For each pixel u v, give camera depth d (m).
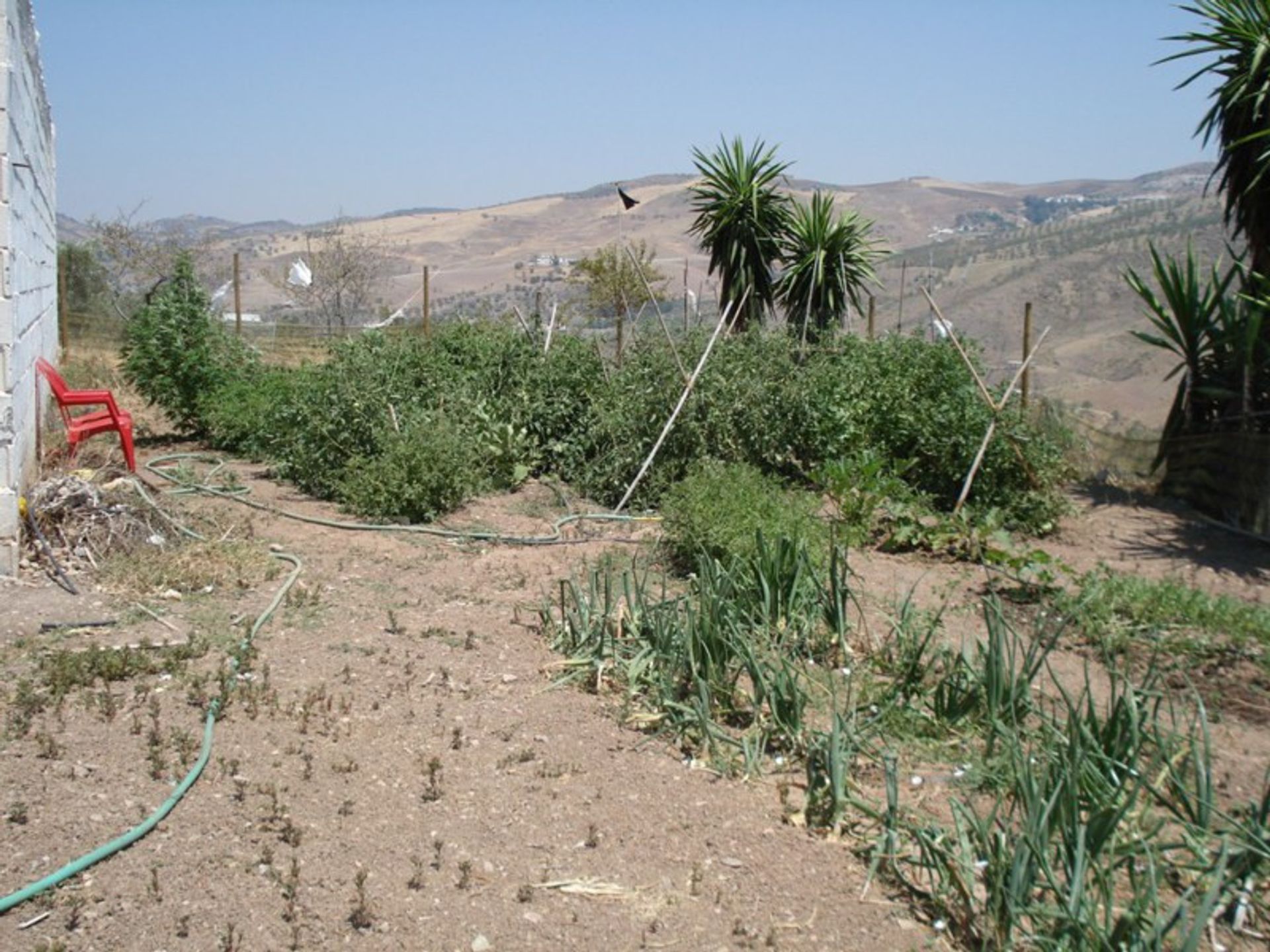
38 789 4.71
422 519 10.13
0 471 7.24
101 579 7.48
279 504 10.47
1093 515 11.67
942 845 4.47
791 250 15.30
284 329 21.53
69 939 3.80
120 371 16.12
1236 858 4.51
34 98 10.76
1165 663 7.14
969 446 10.70
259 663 6.33
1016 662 7.09
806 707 6.11
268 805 4.74
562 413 12.10
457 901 4.21
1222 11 11.78
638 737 5.72
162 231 34.94
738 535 7.91
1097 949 3.81
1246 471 11.18
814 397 11.29
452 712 5.85
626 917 4.20
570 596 7.71
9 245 7.23
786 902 4.36
